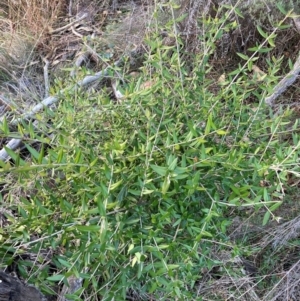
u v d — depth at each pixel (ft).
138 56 9.43
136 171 4.71
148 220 4.91
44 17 10.96
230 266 6.31
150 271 4.62
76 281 5.88
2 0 11.32
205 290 6.49
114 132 5.43
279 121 5.57
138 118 5.41
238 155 4.91
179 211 4.93
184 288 5.53
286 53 9.09
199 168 5.04
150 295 6.19
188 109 5.56
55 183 5.69
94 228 3.97
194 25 8.62
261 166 4.81
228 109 6.03
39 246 4.85
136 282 5.24
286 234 6.79
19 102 8.78
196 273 5.36
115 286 4.79
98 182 4.72
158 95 6.10
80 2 11.27
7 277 4.91
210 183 5.01
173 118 5.53
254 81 5.98
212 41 5.99
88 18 11.02
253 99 8.13
